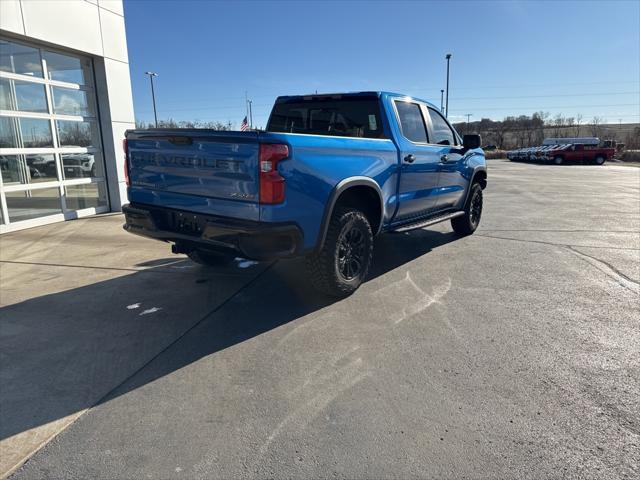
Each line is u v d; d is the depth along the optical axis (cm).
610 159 3912
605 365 315
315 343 350
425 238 729
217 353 335
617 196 1329
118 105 980
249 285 488
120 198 999
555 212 1008
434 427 247
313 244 388
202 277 516
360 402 271
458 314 407
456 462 221
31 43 800
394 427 247
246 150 347
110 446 234
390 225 514
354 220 430
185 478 211
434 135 596
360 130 519
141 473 214
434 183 581
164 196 417
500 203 1165
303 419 255
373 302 437
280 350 339
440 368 311
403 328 377
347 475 212
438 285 488
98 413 262
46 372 309
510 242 696
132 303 436
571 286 484
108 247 656
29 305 431
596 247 662
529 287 480
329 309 420
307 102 563
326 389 286
